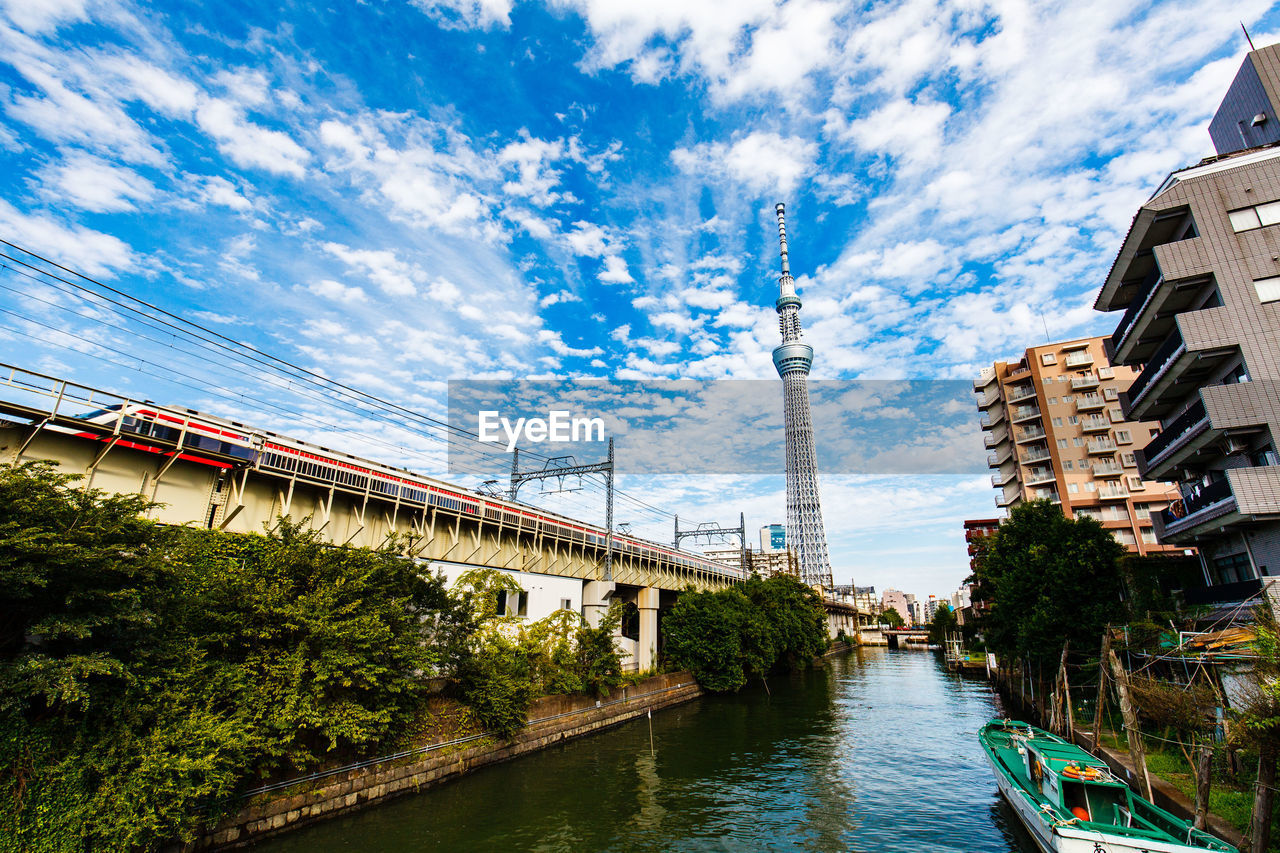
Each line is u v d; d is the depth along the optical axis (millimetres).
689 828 19625
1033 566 31297
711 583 71562
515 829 19094
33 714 13508
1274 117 28188
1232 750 16469
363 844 17406
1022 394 65250
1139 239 29312
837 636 130500
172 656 15297
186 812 14812
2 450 17484
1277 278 25062
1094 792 16047
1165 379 29625
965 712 42938
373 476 28156
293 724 17109
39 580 11922
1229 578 30094
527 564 38031
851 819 20609
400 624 21438
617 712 37562
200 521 22031
